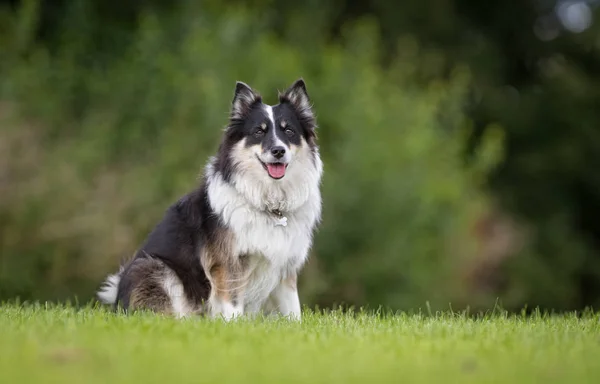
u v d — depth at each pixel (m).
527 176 28.05
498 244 22.31
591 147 27.98
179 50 19.36
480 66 27.67
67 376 5.37
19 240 18.08
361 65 19.86
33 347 6.07
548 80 29.05
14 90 19.14
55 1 22.61
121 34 21.38
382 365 5.95
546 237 26.48
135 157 18.73
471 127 26.14
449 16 27.52
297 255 8.88
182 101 17.88
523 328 7.91
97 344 6.31
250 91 9.02
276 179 8.57
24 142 18.72
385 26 26.20
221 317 8.04
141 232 17.55
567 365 6.05
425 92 21.56
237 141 8.80
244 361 5.94
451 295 19.02
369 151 18.03
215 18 19.86
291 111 9.01
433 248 18.69
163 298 8.78
